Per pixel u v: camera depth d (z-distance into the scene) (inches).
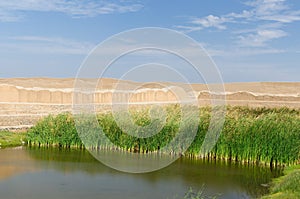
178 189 619.2
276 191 591.2
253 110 1028.5
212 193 599.8
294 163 776.3
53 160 813.9
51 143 986.7
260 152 796.0
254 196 583.2
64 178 673.0
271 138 785.6
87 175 690.8
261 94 2196.1
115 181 658.2
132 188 619.2
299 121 828.6
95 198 565.3
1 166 750.5
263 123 818.2
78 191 598.5
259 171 739.4
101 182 649.6
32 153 882.8
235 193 600.1
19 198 563.2
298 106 1704.0
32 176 681.6
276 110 1036.5
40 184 633.0
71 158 834.2
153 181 658.8
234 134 823.7
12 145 976.9
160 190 610.9
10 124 1221.1
